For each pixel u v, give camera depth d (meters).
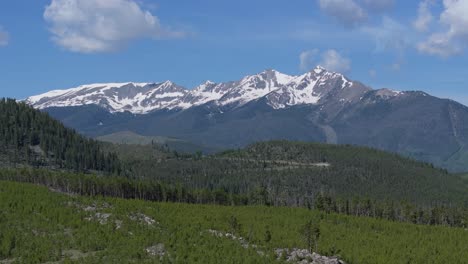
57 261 103.69
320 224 171.12
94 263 99.38
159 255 107.56
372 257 125.25
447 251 141.12
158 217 143.88
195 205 193.12
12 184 162.50
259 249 121.38
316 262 111.62
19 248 107.94
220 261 104.19
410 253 134.12
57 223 125.06
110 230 121.31
